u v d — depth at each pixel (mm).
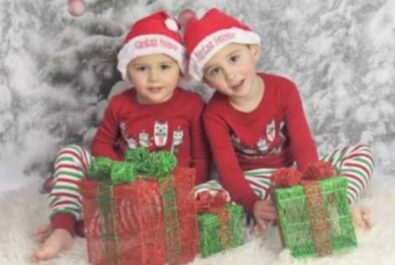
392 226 1431
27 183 1831
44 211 1611
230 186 1567
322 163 1386
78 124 1835
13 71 1805
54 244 1397
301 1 1795
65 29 1788
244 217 1535
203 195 1436
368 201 1578
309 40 1814
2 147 1840
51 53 1799
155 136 1654
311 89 1838
